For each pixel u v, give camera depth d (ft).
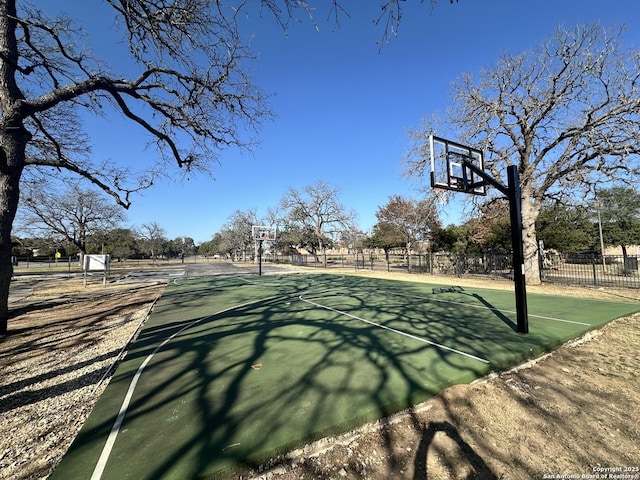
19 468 8.18
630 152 38.96
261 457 7.94
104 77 23.57
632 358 15.15
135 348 18.60
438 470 7.74
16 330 24.48
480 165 30.07
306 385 12.28
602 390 11.92
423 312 27.25
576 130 42.24
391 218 92.94
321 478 7.52
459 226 96.53
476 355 15.12
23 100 21.74
